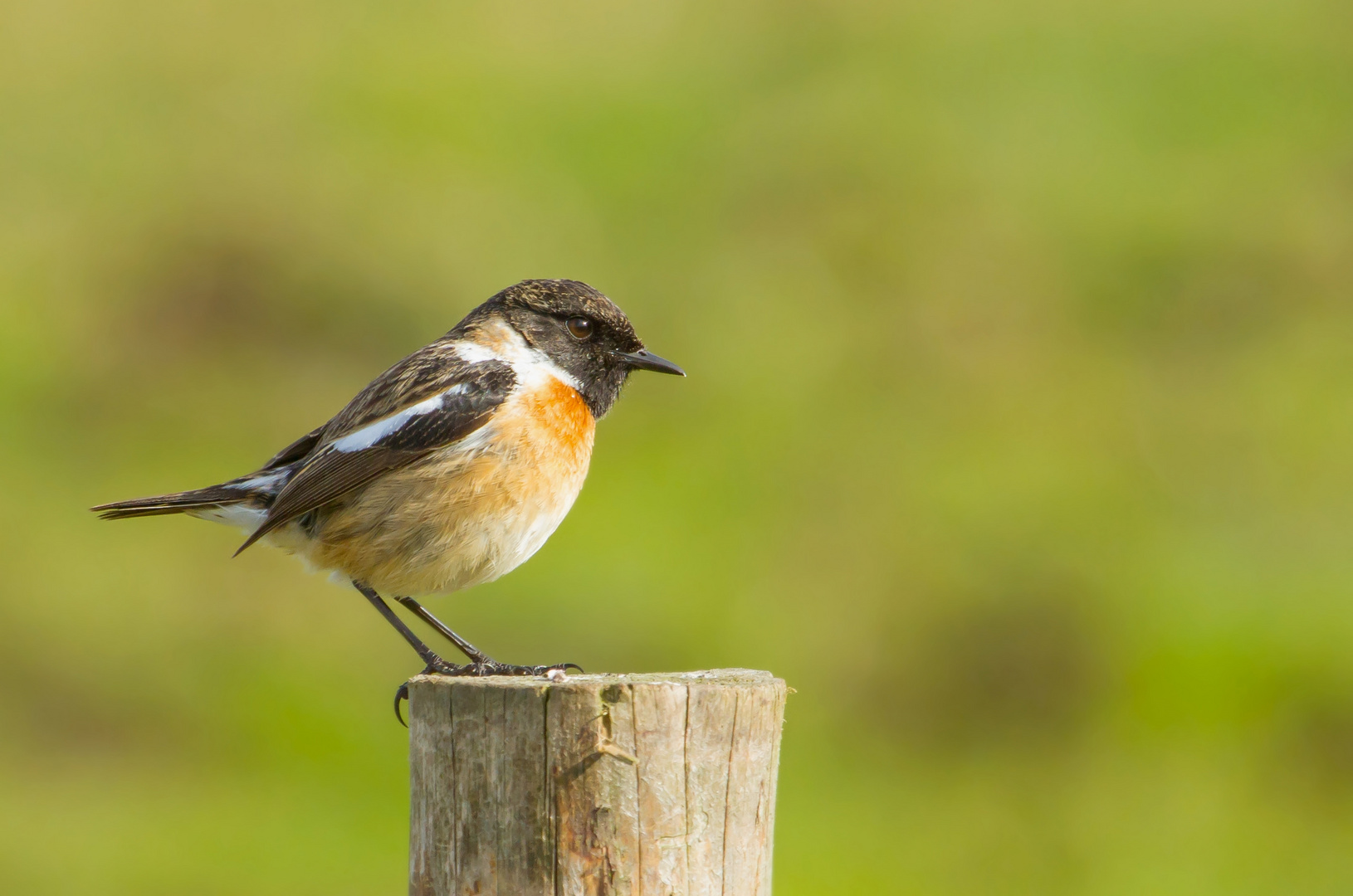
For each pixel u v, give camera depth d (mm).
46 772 14031
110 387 18875
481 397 7500
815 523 17203
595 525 16703
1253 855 13242
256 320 19938
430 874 5328
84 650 15102
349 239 20781
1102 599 16219
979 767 14570
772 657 15555
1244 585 16281
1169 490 17828
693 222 21672
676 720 5180
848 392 19078
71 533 16500
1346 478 17781
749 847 5285
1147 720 15047
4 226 20453
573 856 5117
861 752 14828
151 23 23719
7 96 22438
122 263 20250
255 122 22375
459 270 20656
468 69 23844
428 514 7430
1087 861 13023
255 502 8016
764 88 24125
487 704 5227
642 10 25797
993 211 21672
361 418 7645
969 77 23875
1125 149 22969
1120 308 20562
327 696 14844
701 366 19344
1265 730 14773
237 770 14195
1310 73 23344
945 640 15930
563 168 22438
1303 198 21672
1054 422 18766
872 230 21266
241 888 12375
